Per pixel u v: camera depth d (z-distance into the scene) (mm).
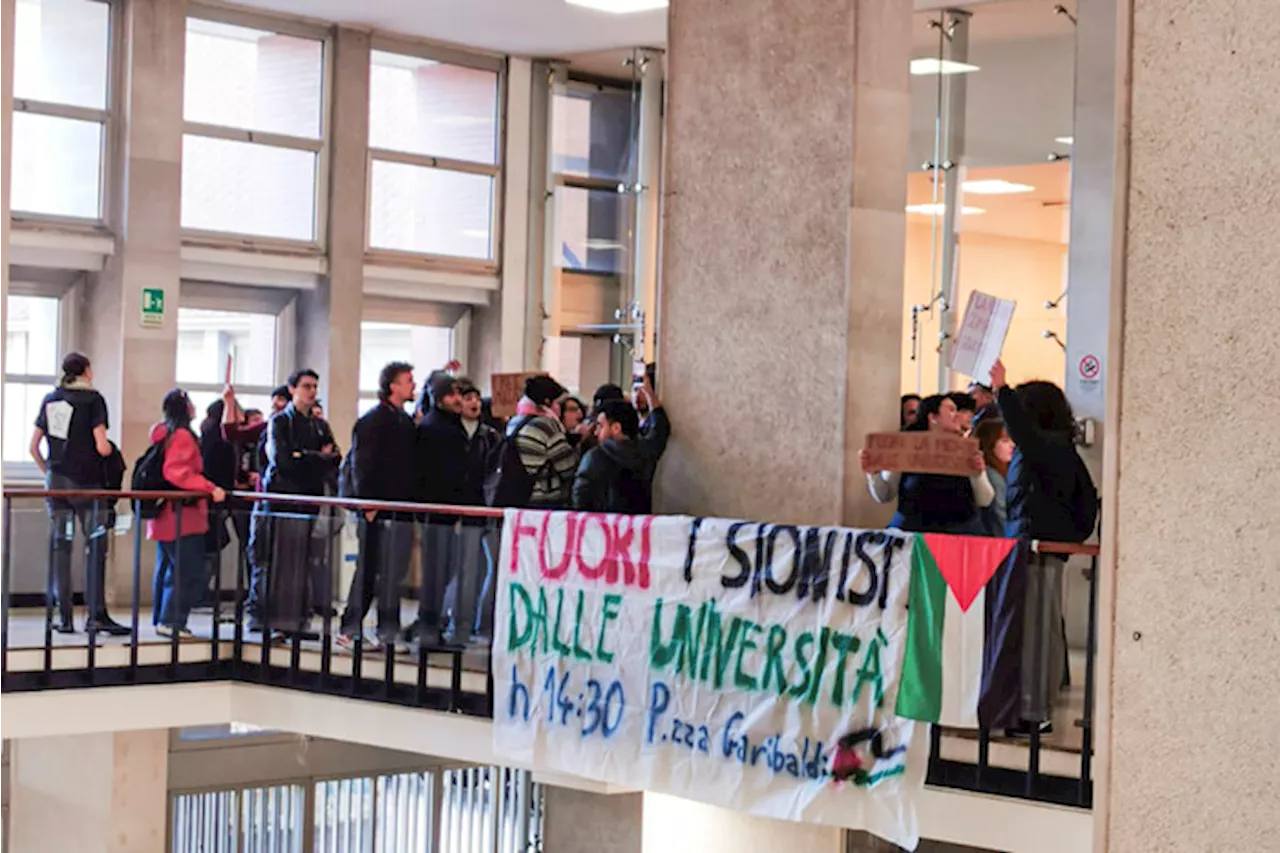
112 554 8391
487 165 12625
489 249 12672
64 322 10977
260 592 8461
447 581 7551
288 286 11812
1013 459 6051
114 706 8289
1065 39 9930
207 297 11562
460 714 7500
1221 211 2500
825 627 6133
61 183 10695
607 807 9016
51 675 8141
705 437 7641
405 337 12523
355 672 7969
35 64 10547
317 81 11852
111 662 8359
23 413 10836
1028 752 5840
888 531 6000
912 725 5914
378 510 7875
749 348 7492
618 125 12688
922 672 5867
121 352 10781
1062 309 10188
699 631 6516
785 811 6219
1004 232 10484
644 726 6668
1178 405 2549
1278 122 2438
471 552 7438
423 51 12242
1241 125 2477
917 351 10836
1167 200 2562
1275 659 2436
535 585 7086
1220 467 2498
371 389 12289
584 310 12656
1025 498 5977
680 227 7738
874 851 7520
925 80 10625
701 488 7660
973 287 10570
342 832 12695
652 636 6660
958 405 8023
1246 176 2471
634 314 12391
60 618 8250
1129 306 2607
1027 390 6070
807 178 7289
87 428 8914
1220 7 2500
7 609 8031
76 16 10703
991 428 7176
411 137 12305
